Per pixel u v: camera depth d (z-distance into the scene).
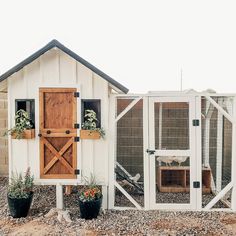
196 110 6.29
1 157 9.16
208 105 7.08
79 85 6.19
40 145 6.21
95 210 5.75
